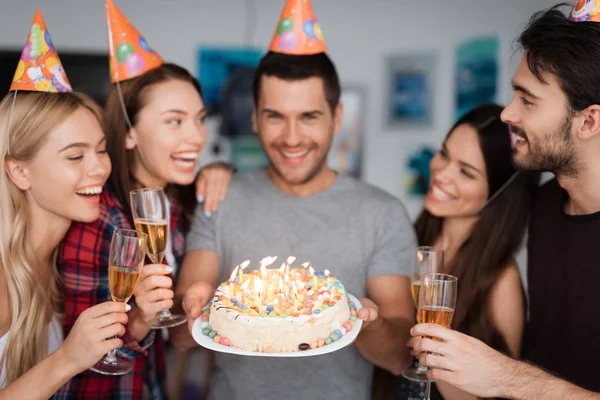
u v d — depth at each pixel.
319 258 2.12
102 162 1.84
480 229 2.19
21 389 1.52
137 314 1.90
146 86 2.13
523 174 2.13
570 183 1.83
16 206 1.77
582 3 1.73
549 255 1.97
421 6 4.16
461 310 2.15
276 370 1.99
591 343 1.81
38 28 1.79
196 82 2.26
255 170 2.28
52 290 1.92
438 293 1.56
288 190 2.19
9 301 1.79
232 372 2.01
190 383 2.06
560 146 1.75
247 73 4.16
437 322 1.57
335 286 1.84
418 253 1.88
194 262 2.17
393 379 1.99
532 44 1.74
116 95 2.14
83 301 1.93
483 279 2.14
